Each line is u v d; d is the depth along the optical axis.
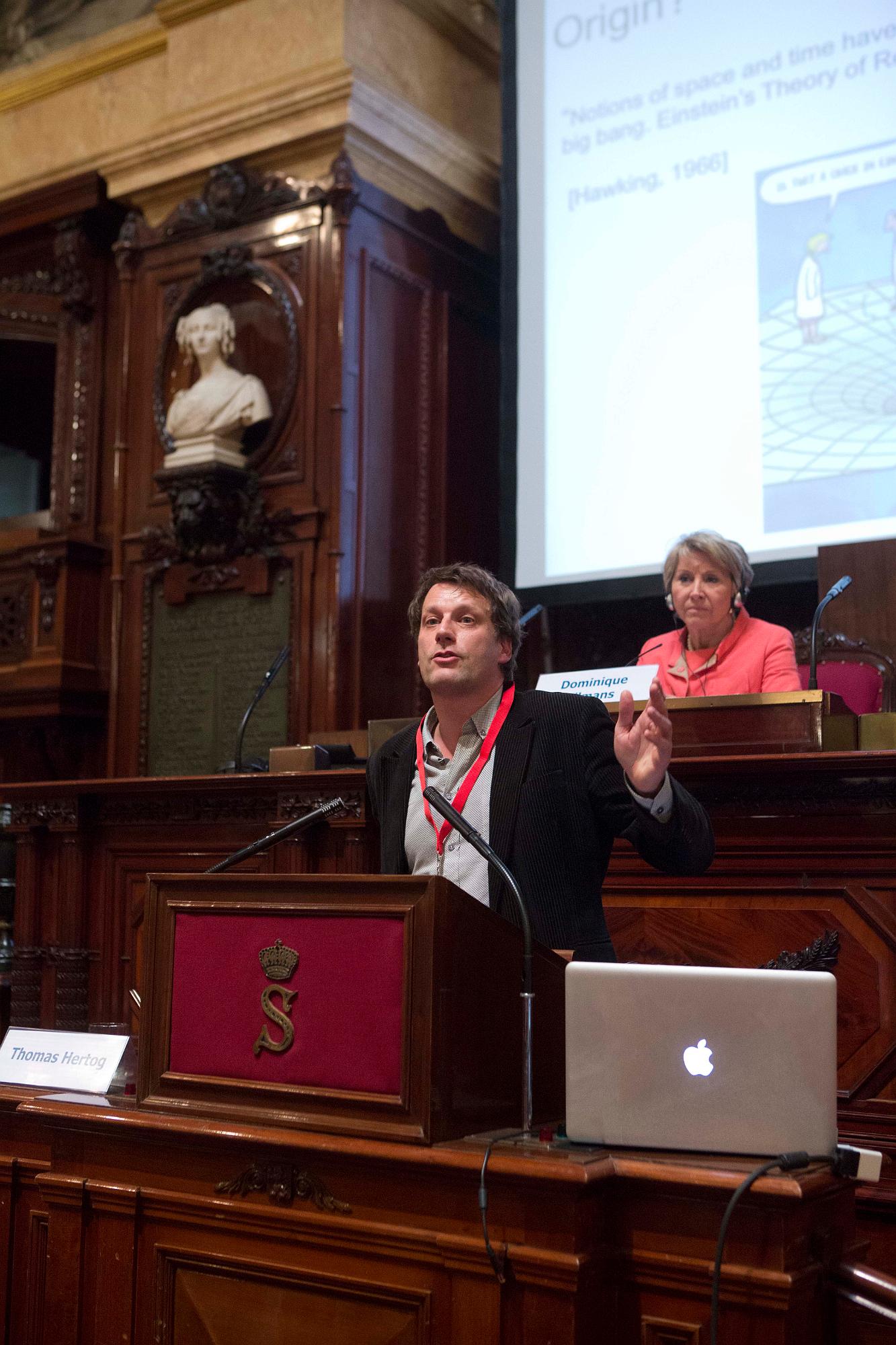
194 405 6.75
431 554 6.87
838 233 5.73
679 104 6.22
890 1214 2.61
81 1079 2.29
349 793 3.42
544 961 1.95
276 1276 1.82
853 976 2.82
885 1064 2.75
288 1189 1.83
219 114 6.92
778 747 3.04
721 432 5.91
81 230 7.70
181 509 6.72
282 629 6.55
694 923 3.02
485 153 7.45
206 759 6.73
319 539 6.48
